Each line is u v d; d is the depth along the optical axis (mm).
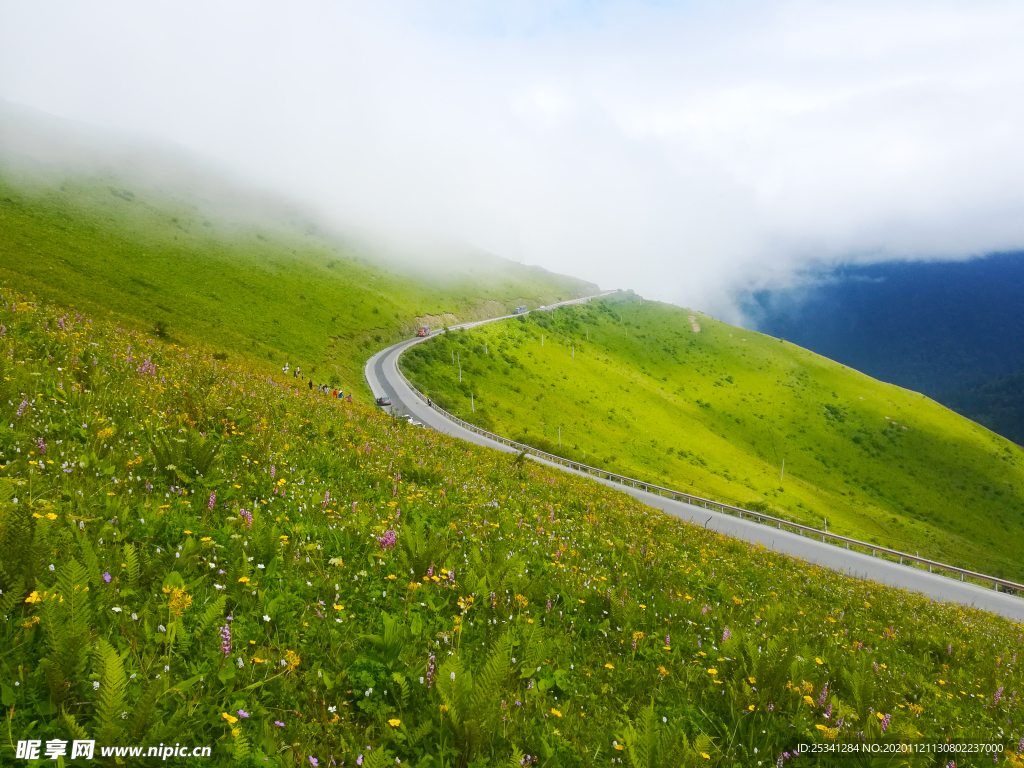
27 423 6699
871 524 155750
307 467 9391
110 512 5094
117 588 3994
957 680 8406
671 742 3953
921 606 18219
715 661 6113
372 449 12875
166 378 12430
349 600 4992
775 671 5383
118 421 8188
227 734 3045
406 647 4383
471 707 3566
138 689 3074
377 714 3623
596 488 29062
